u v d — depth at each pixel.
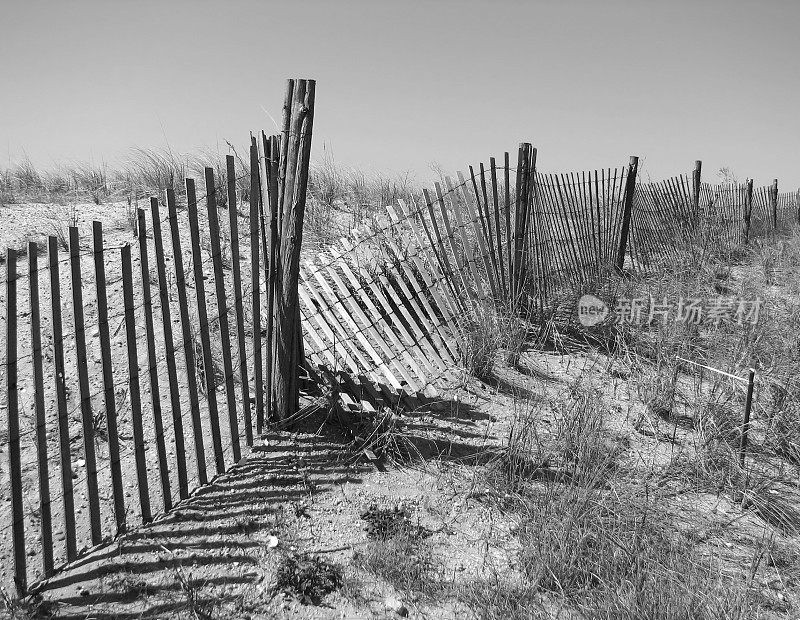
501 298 6.41
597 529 3.69
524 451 4.42
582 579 3.47
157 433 3.47
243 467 3.99
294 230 4.10
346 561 3.47
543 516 3.81
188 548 3.38
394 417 4.48
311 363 4.90
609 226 8.41
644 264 9.38
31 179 9.31
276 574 3.32
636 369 5.98
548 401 5.32
